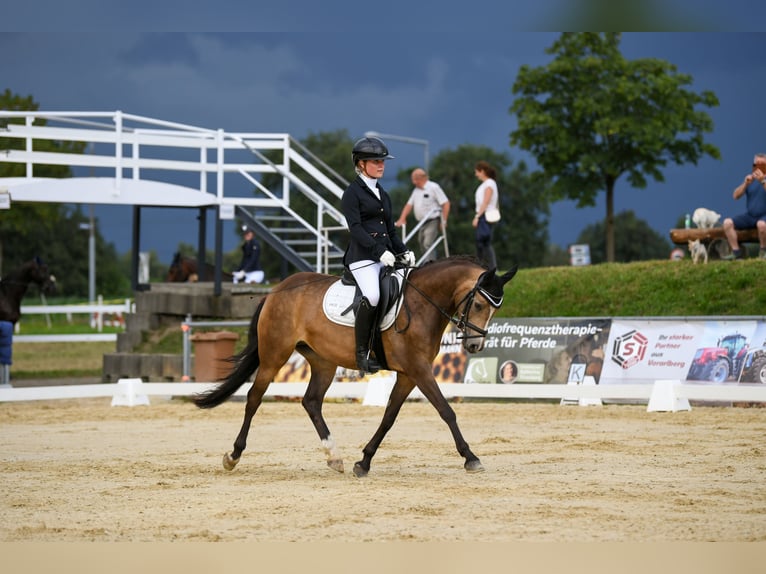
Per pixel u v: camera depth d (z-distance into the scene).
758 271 19.30
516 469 10.35
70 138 22.62
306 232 24.91
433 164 72.50
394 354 10.03
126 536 7.27
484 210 20.56
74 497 9.00
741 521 7.50
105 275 87.94
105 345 39.16
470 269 9.92
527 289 21.61
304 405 10.62
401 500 8.55
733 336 16.48
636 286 20.36
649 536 7.02
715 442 12.27
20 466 11.10
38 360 32.03
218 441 13.55
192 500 8.74
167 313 23.88
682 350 16.89
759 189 20.12
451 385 17.73
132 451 12.52
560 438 12.97
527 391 17.14
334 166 73.31
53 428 15.48
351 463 11.20
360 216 10.21
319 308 10.38
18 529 7.53
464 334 9.80
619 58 38.06
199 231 26.84
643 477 9.70
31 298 81.75
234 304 23.56
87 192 22.67
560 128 38.41
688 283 19.81
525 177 71.06
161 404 19.58
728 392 15.62
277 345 10.62
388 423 10.12
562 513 7.86
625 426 14.30
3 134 22.28
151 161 23.16
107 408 18.69
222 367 20.12
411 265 10.27
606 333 17.69
